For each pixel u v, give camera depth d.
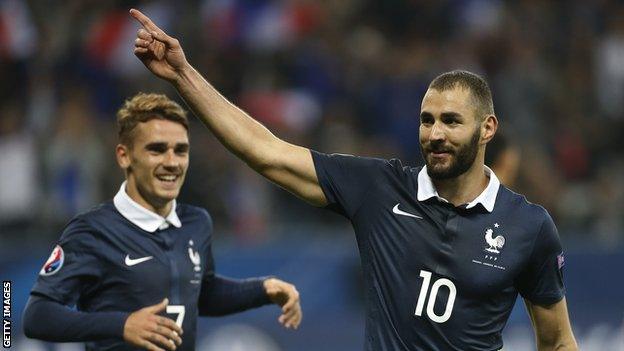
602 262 35.53
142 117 18.41
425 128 15.46
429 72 44.47
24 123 38.19
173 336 16.77
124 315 16.86
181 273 18.56
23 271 32.25
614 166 43.84
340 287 33.53
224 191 35.81
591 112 45.94
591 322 35.12
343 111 41.38
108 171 36.56
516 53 46.41
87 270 17.98
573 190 41.56
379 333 15.73
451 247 15.64
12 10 43.22
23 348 31.02
